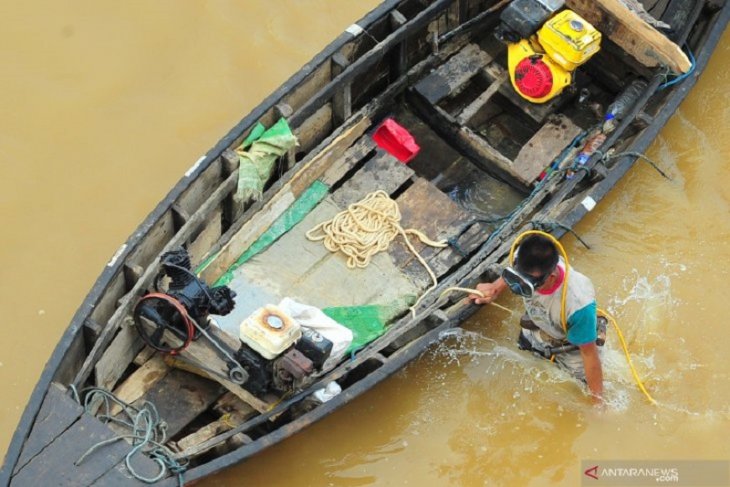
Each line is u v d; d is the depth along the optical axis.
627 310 8.41
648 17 8.84
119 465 6.52
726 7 9.15
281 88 7.95
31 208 8.80
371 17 8.41
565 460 7.75
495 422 7.89
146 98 9.52
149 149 9.20
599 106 9.02
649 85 8.64
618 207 8.98
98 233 8.71
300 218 8.04
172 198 7.36
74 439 6.54
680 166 9.22
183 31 9.92
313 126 8.30
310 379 7.16
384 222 8.05
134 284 7.23
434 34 8.91
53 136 9.21
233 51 9.84
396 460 7.71
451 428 7.86
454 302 7.75
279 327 6.82
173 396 7.28
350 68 8.15
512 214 8.20
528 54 8.54
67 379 6.88
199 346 7.18
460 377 8.02
